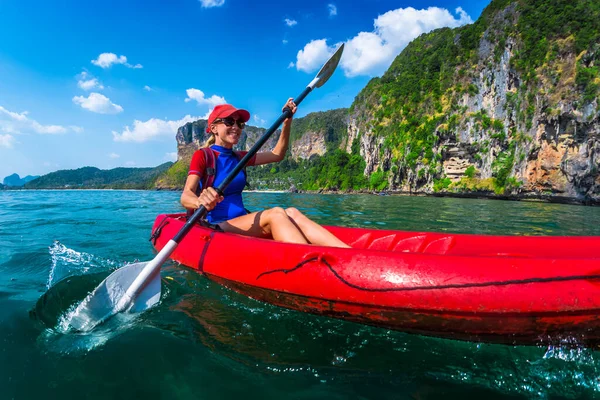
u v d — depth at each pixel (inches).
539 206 762.8
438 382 60.4
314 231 96.3
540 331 64.8
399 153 2412.6
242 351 68.5
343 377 61.1
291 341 72.8
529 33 1745.8
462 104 2054.6
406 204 682.8
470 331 67.8
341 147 5378.9
